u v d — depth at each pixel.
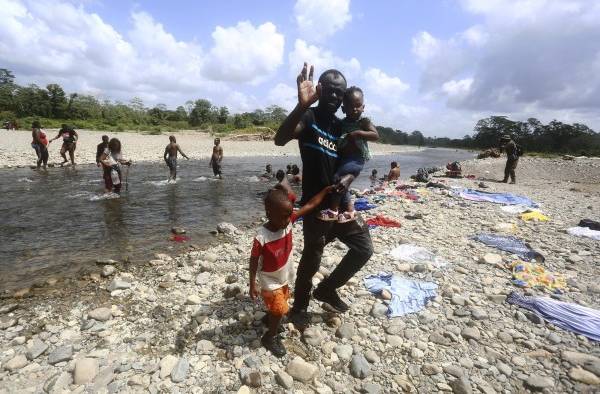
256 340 3.62
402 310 4.27
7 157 20.16
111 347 3.53
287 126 3.25
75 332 3.81
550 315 4.17
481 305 4.46
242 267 5.68
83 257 6.41
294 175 16.14
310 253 3.71
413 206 10.39
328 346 3.58
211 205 11.38
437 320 4.08
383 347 3.61
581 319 4.05
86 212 9.78
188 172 19.69
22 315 4.21
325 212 3.57
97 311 4.10
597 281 5.25
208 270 5.54
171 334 3.75
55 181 14.38
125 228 8.39
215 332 3.77
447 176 20.09
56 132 46.75
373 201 11.20
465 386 3.03
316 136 3.52
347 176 3.55
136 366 3.22
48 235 7.70
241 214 10.33
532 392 3.05
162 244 7.24
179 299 4.54
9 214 9.37
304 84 3.18
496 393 3.02
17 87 82.25
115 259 6.32
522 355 3.52
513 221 8.74
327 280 4.11
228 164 26.19
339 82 3.44
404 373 3.26
